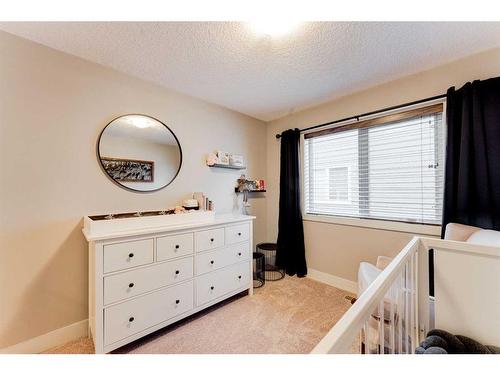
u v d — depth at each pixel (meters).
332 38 1.47
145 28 1.37
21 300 1.43
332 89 2.23
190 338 1.60
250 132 2.99
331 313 1.92
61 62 1.59
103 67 1.77
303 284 2.52
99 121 1.75
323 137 2.66
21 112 1.44
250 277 2.28
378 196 2.21
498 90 1.50
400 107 2.00
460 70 1.71
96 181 1.73
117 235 1.40
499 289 1.06
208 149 2.51
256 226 3.07
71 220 1.62
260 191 3.06
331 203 2.59
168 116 2.17
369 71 1.89
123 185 1.86
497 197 1.47
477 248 1.10
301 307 2.02
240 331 1.68
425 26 1.36
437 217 1.87
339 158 2.51
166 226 1.69
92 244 1.44
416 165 1.98
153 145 2.05
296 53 1.63
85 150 1.68
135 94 1.95
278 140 3.08
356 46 1.55
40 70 1.51
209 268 1.92
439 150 1.86
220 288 2.00
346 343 0.52
